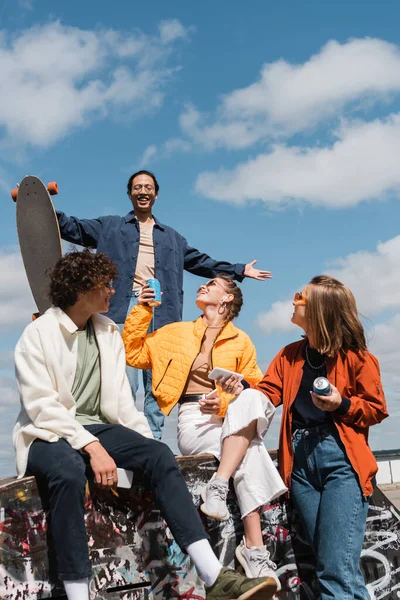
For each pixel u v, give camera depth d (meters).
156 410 5.11
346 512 3.16
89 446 2.87
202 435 3.62
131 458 2.96
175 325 4.04
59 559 2.71
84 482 2.78
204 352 3.91
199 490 3.35
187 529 2.81
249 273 5.63
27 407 2.93
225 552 3.31
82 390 3.15
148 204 5.50
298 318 3.48
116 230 5.40
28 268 4.79
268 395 3.49
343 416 3.25
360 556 3.41
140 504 3.12
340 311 3.37
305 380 3.43
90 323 3.29
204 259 5.67
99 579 2.94
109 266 3.19
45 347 3.02
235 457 3.26
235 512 3.37
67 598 2.85
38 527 2.83
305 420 3.35
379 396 3.33
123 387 3.26
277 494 3.22
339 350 3.40
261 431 3.30
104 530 2.99
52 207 4.79
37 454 2.86
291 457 3.38
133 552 3.05
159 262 5.39
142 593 3.05
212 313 4.02
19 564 2.76
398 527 3.57
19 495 2.80
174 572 3.14
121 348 3.34
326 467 3.26
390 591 3.49
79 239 5.41
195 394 3.82
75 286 3.11
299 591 3.42
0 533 2.72
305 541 3.48
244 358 3.97
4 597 2.69
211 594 2.77
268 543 3.40
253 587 2.67
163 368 3.87
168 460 2.92
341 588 3.10
